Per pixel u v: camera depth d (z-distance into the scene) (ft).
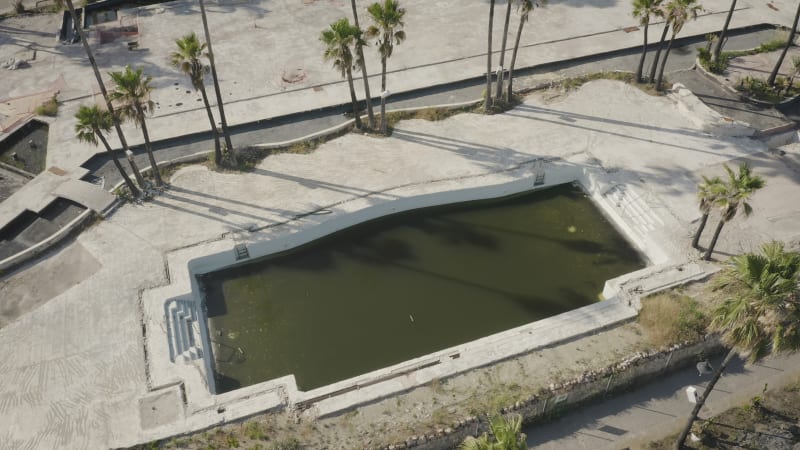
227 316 119.75
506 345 109.40
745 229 127.34
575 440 100.89
